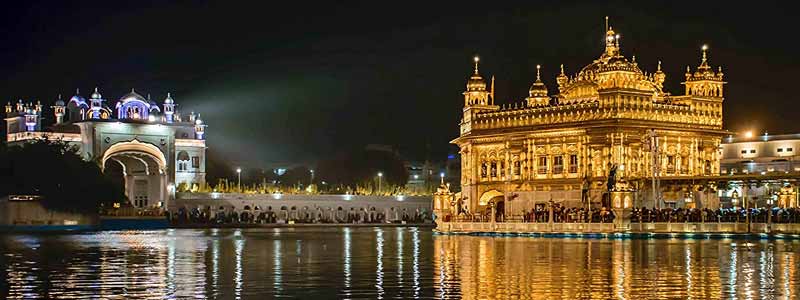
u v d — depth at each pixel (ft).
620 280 155.94
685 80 371.35
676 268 175.83
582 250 227.81
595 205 342.23
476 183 376.89
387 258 209.67
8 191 454.81
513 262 191.72
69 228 473.26
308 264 193.88
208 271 177.78
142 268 185.26
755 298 133.80
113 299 136.46
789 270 171.42
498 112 371.15
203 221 574.15
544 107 359.46
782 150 475.72
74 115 627.46
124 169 607.37
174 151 596.29
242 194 602.03
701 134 359.05
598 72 351.67
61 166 465.06
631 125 343.26
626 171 342.85
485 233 327.06
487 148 374.84
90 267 188.24
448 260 200.13
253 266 189.37
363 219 633.20
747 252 217.36
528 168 361.30
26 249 255.09
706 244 254.27
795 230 290.76
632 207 299.58
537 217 325.62
